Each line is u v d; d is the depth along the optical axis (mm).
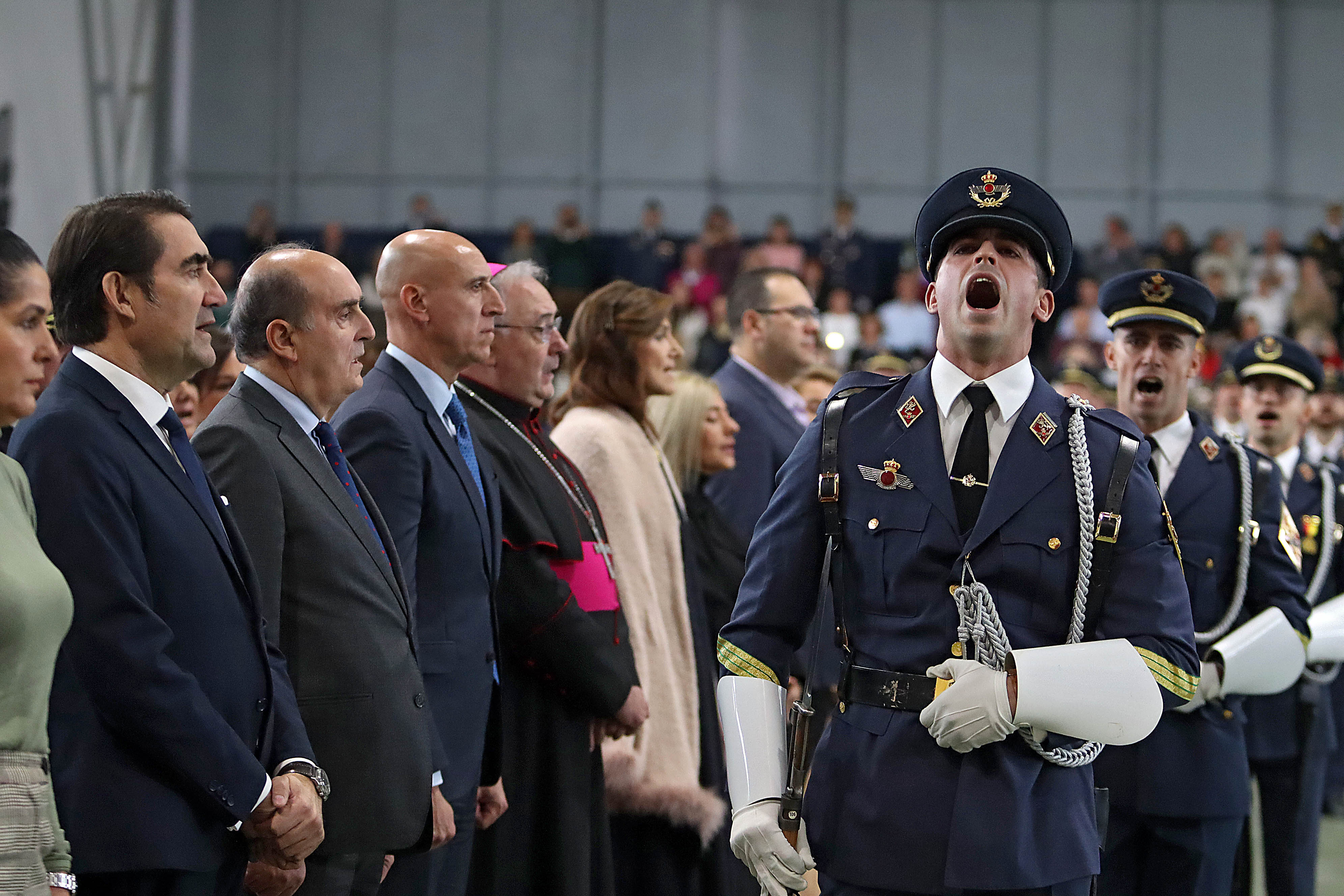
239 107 22219
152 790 3094
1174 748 4770
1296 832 5859
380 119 22312
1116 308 5176
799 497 3377
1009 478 3217
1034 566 3172
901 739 3143
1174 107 22219
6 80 12211
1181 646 3197
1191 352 5129
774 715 3342
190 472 3418
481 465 4555
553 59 22328
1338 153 22266
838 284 19875
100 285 3293
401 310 4391
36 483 3092
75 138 13188
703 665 5512
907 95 22297
